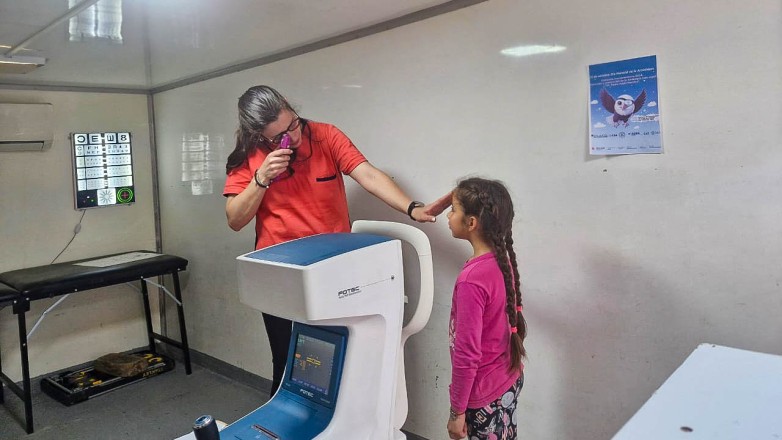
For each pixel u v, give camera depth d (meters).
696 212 1.48
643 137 1.54
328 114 2.44
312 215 2.01
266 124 1.83
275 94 1.86
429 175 2.09
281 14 2.30
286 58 2.58
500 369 1.46
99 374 3.31
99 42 2.95
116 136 3.51
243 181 2.01
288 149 1.79
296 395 1.50
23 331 2.74
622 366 1.66
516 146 1.83
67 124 3.33
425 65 2.04
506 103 1.83
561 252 1.76
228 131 3.01
